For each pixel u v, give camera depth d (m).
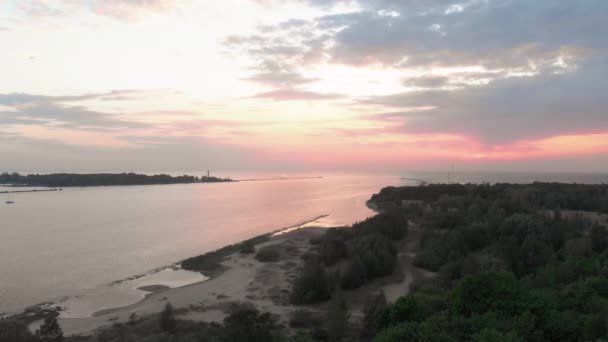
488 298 34.59
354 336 42.16
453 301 37.03
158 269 83.56
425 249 78.19
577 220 90.00
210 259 87.88
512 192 134.88
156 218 167.38
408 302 36.81
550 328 30.22
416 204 145.75
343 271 66.25
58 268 84.19
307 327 47.62
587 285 42.22
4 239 116.75
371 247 79.12
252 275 74.69
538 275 52.50
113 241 115.44
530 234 75.06
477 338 27.28
